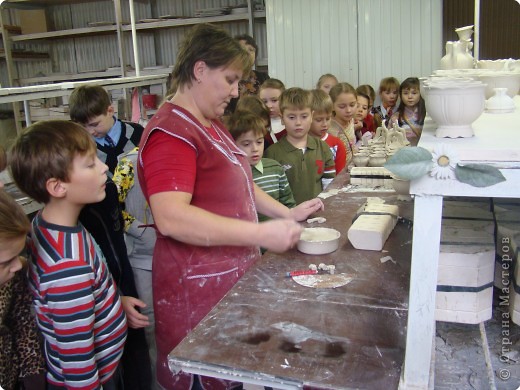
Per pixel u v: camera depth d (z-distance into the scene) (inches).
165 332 53.0
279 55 174.4
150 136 44.8
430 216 30.6
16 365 45.6
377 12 163.3
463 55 73.4
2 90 85.3
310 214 63.4
